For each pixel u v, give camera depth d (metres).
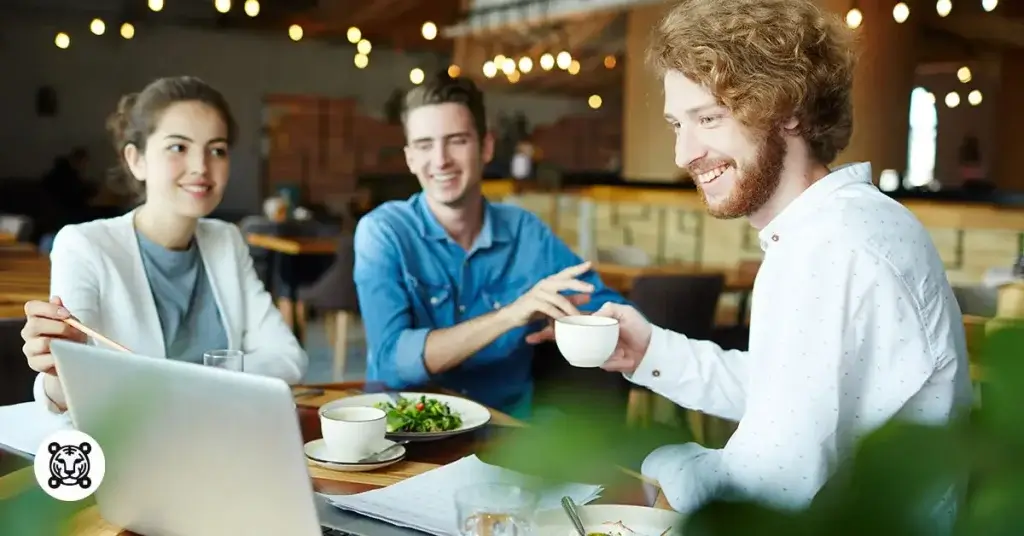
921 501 0.27
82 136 10.70
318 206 10.70
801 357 1.13
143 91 1.87
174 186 1.85
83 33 10.59
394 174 12.18
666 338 1.53
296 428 0.84
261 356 1.96
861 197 1.18
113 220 1.88
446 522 1.08
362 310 2.15
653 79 1.35
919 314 1.12
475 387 2.10
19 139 10.43
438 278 2.17
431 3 10.54
